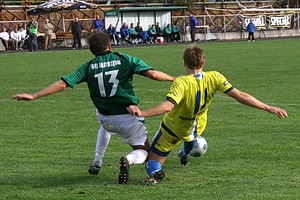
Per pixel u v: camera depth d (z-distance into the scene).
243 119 30.38
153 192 17.61
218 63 64.44
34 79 53.25
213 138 25.88
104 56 18.16
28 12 107.69
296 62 62.31
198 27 124.19
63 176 19.98
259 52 80.44
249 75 51.12
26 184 19.00
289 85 43.72
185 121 18.05
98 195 17.47
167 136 18.42
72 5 107.19
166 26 119.38
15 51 101.88
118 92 17.95
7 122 31.36
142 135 18.48
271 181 18.56
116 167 21.14
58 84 17.72
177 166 20.97
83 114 33.50
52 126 29.94
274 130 27.36
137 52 87.44
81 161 22.28
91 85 18.12
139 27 114.00
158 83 47.78
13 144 25.69
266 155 22.39
